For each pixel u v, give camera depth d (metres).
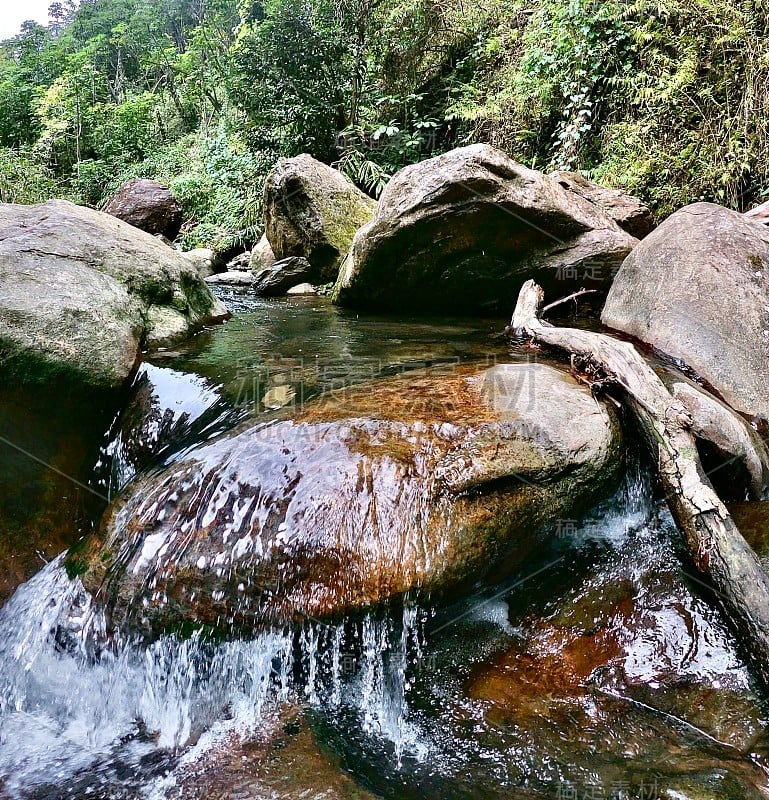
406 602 1.88
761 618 1.86
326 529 1.92
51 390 2.66
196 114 20.12
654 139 6.22
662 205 6.07
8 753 1.91
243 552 1.96
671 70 6.25
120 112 18.33
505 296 4.66
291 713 1.93
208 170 11.88
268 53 8.91
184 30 27.97
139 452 2.77
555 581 2.29
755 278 3.13
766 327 2.98
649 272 3.50
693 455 2.26
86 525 2.66
